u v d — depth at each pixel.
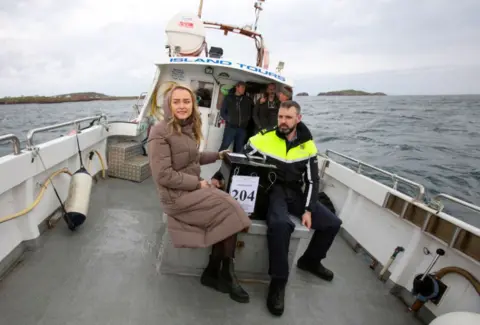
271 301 2.13
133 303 2.04
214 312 2.06
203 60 4.40
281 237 2.12
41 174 2.82
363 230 3.28
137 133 4.62
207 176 3.98
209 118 5.28
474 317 1.64
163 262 2.36
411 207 2.67
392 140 21.17
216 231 2.01
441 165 14.11
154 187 4.21
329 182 4.33
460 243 2.17
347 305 2.35
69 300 2.00
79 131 3.72
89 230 2.92
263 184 2.43
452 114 53.44
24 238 2.48
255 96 5.43
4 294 2.00
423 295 2.27
